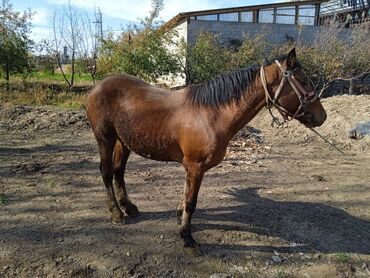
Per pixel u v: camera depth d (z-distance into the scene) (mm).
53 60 17828
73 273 2809
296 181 5059
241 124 2953
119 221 3559
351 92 14148
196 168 2957
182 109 2979
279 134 7965
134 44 12258
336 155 6562
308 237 3492
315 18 19109
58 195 4246
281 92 2809
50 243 3174
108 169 3471
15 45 12469
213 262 3043
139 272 2873
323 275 2961
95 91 3320
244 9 17594
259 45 13414
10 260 2914
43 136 7230
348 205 4281
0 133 7312
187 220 3109
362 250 3330
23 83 14195
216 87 2895
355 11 21234
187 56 12992
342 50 13742
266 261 3094
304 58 13219
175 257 3076
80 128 7934
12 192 4277
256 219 3801
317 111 2869
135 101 3141
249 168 5609
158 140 3066
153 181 4875
